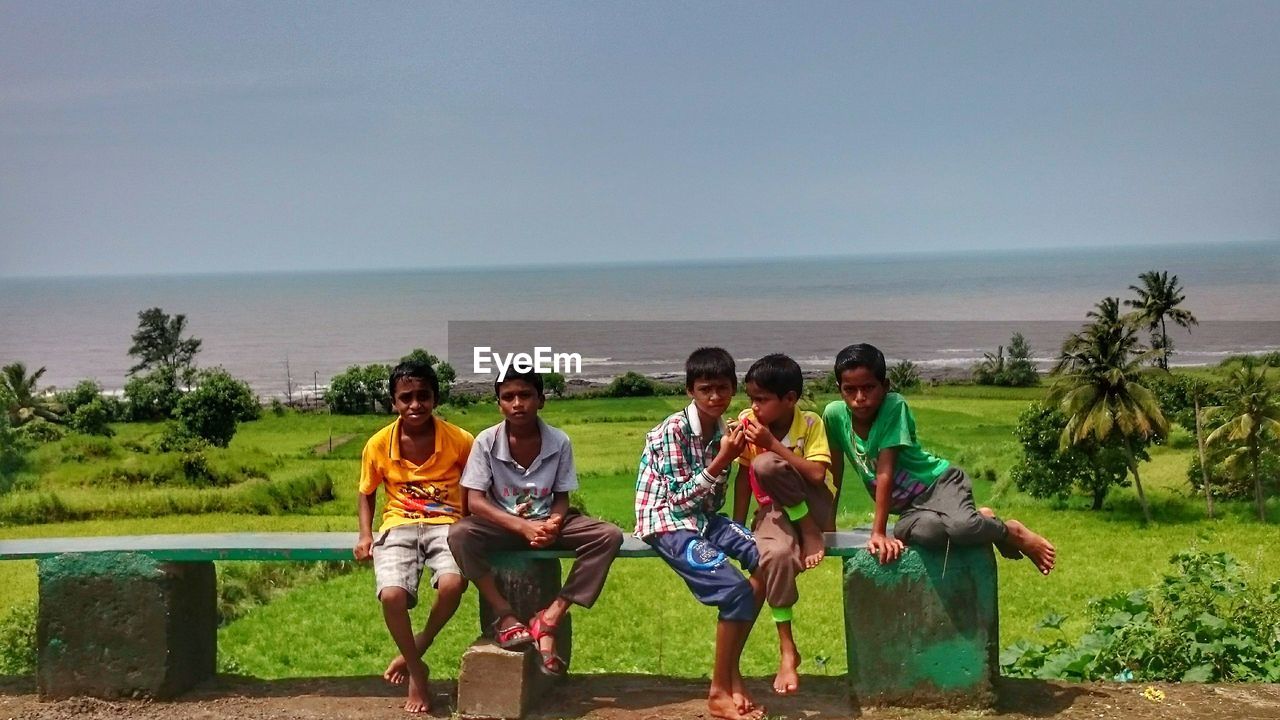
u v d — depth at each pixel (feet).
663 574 84.64
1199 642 20.36
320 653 54.70
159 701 17.01
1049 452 153.69
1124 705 16.79
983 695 16.37
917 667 16.47
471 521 16.22
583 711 16.48
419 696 16.71
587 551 16.16
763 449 16.14
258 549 16.75
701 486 15.99
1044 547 16.43
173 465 142.51
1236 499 155.33
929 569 16.33
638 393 330.13
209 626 18.66
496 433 16.55
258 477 144.97
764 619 65.62
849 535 17.17
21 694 17.51
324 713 16.67
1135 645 20.43
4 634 36.55
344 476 147.95
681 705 16.71
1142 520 144.77
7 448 156.87
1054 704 16.84
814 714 16.44
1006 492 165.37
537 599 16.57
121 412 305.94
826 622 64.95
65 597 16.93
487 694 15.88
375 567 16.49
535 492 16.53
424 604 64.13
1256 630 21.21
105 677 16.98
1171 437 195.72
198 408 223.10
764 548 15.93
